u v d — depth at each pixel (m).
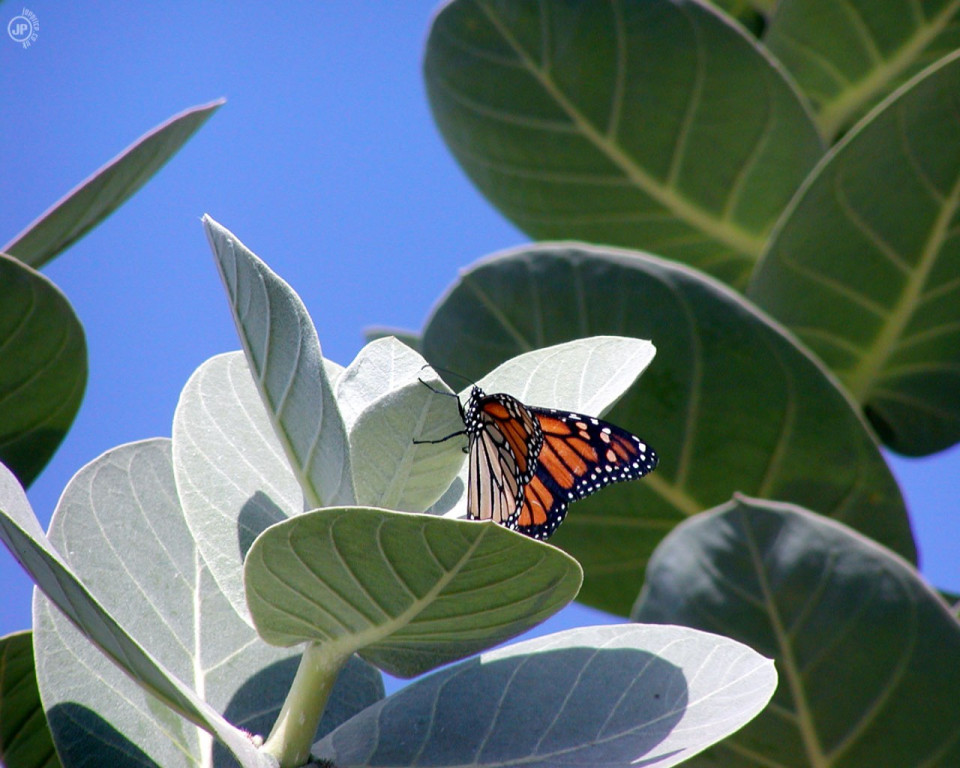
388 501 2.02
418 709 2.01
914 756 2.12
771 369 2.19
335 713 2.04
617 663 2.02
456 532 1.94
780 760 2.14
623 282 2.21
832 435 2.19
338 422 1.98
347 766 1.99
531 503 2.10
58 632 2.01
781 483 2.21
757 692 1.99
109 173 2.09
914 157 2.19
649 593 2.16
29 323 2.07
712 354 2.20
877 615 2.13
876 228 2.21
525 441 2.08
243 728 2.02
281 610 1.97
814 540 2.14
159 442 2.07
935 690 2.12
